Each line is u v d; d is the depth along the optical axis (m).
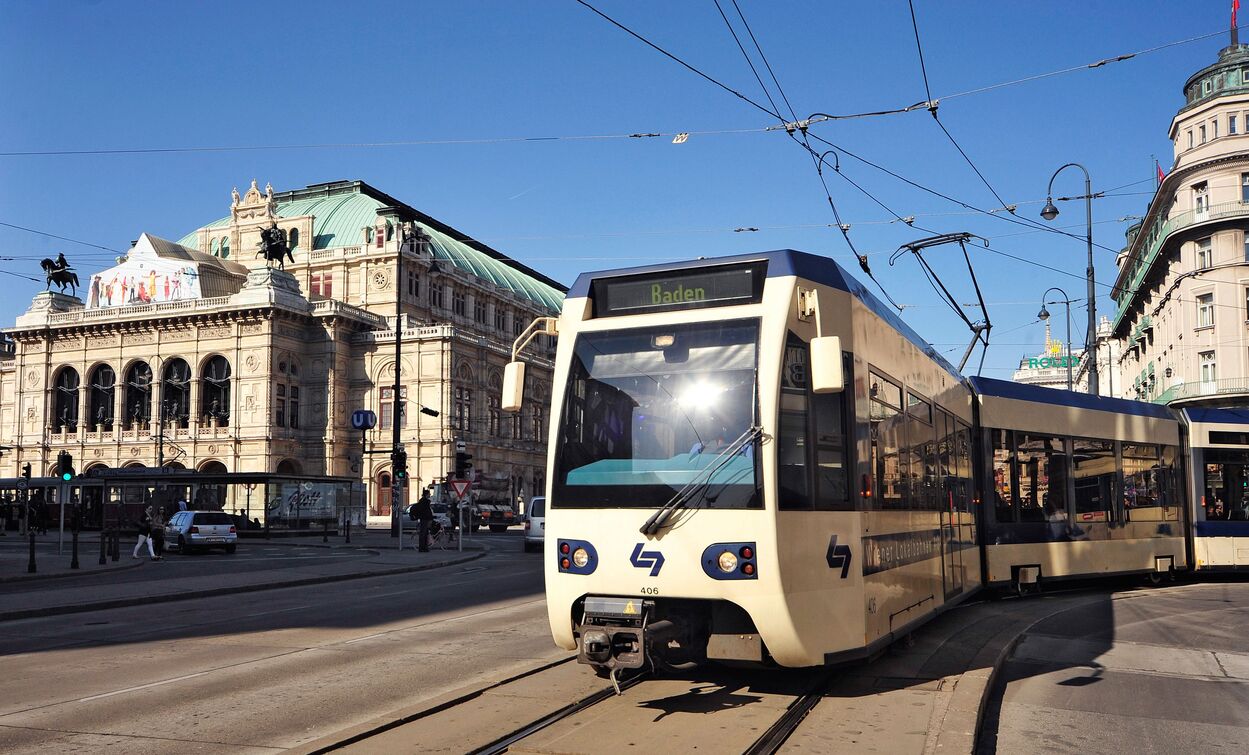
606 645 7.91
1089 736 8.13
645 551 8.04
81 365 87.00
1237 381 50.12
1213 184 51.66
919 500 11.13
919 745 6.99
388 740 7.19
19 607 17.62
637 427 8.34
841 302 8.95
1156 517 19.81
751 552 7.79
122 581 24.12
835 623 8.31
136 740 7.58
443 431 80.62
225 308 80.06
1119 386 87.06
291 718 8.30
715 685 9.01
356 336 84.25
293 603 18.64
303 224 94.19
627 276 8.84
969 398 15.41
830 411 8.63
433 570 28.66
